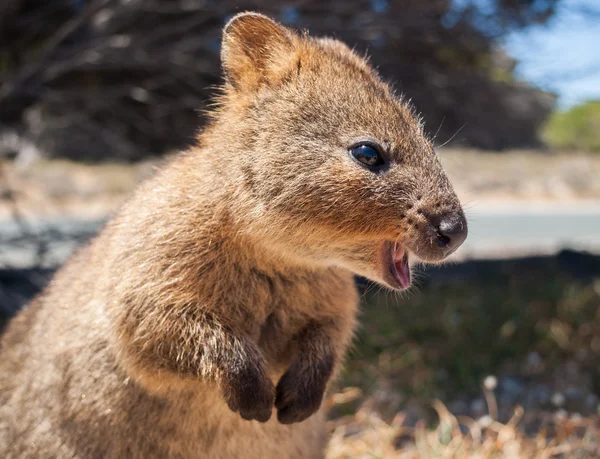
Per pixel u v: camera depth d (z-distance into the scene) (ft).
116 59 3.12
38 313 1.65
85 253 1.63
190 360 1.44
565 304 2.58
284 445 1.59
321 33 3.13
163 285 1.45
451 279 2.97
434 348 2.30
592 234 4.05
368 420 1.97
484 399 2.06
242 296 1.48
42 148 4.89
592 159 6.82
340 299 1.54
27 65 3.40
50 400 1.56
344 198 1.42
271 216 1.44
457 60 4.07
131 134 4.45
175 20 3.51
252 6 2.85
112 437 1.52
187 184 1.49
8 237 2.88
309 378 1.48
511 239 3.87
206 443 1.53
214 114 1.55
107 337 1.50
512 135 6.67
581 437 1.94
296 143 1.44
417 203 1.41
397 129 1.44
